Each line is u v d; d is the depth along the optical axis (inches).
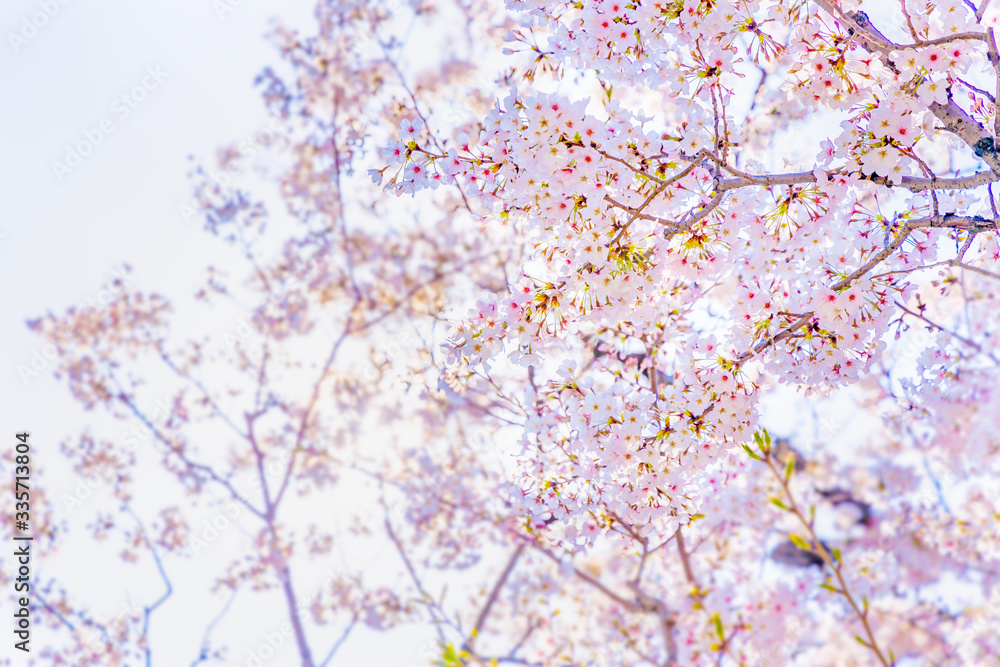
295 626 220.2
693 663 192.7
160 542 227.9
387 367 225.5
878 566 226.1
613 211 89.1
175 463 234.4
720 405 91.1
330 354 236.5
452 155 85.7
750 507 195.5
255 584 225.3
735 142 90.0
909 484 229.8
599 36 85.1
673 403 92.4
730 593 200.8
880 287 86.4
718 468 119.6
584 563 224.7
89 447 231.8
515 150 80.9
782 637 199.2
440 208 196.1
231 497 232.8
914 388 113.9
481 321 91.7
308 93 226.8
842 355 88.5
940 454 218.4
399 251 229.6
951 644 222.7
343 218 236.4
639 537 107.4
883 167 80.0
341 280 238.1
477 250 209.3
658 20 83.4
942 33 82.9
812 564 215.3
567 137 79.5
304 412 238.7
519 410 111.7
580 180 81.7
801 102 87.7
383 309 233.8
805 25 83.7
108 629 218.5
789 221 97.2
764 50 84.4
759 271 97.9
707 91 87.4
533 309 89.5
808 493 224.7
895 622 222.2
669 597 204.4
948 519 226.1
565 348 107.3
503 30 187.3
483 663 170.4
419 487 228.1
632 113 87.0
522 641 218.2
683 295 115.4
